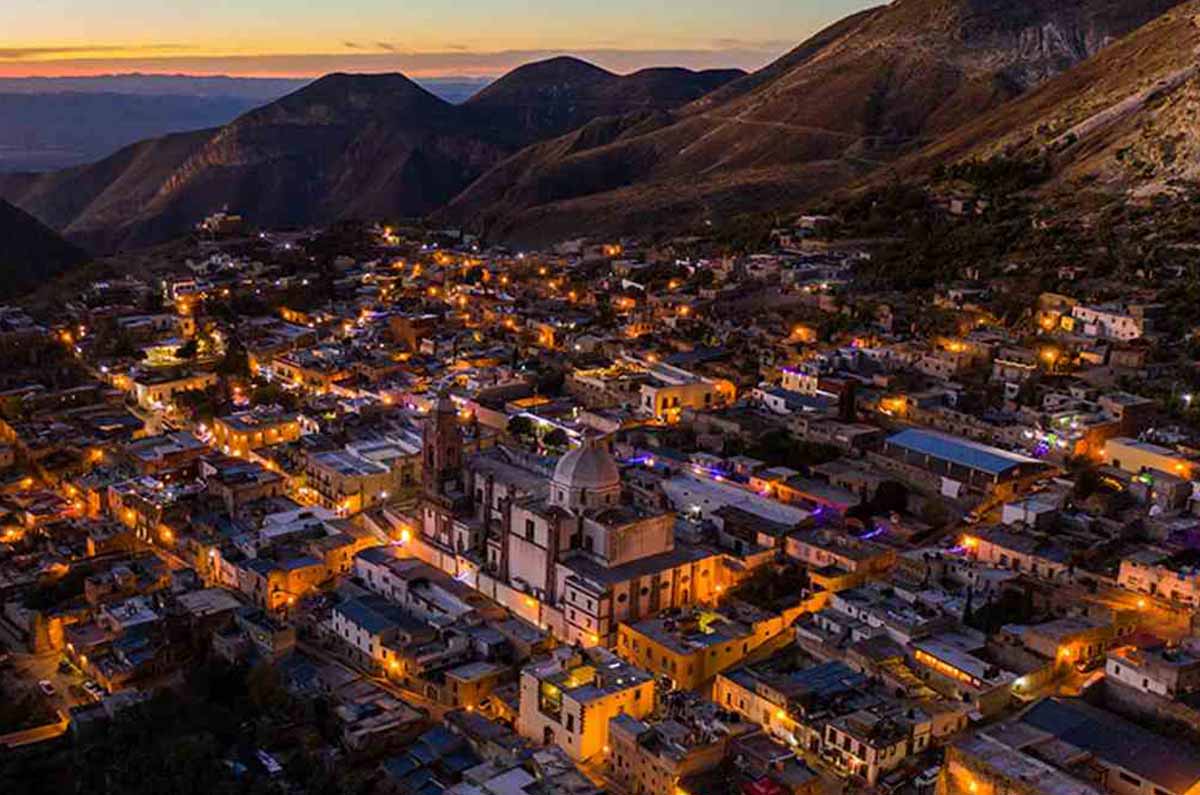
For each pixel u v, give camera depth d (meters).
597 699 159.62
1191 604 182.88
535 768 151.88
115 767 160.25
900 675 167.88
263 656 186.62
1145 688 162.38
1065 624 178.00
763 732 158.88
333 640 192.38
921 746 156.38
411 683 179.50
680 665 176.12
